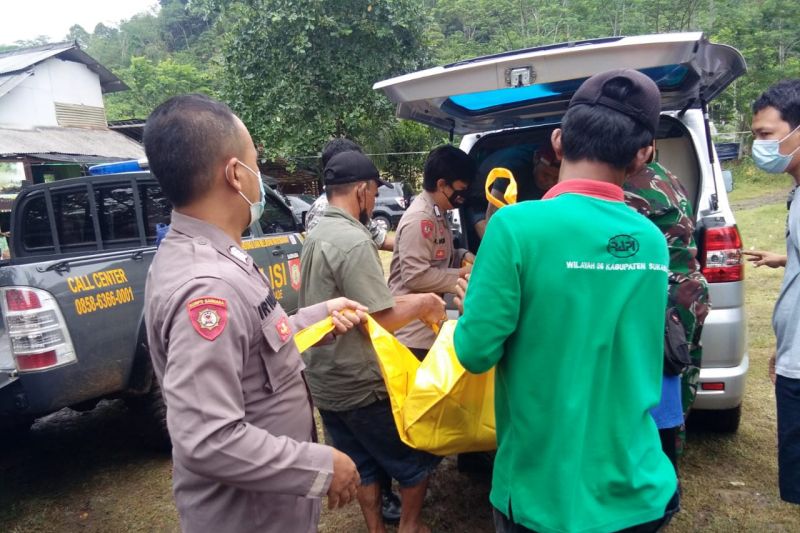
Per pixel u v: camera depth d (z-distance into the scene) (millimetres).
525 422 1337
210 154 1249
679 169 3020
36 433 4215
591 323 1296
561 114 3332
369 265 2152
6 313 2852
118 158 14648
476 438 1780
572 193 1349
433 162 2678
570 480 1281
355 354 2193
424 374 1776
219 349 1128
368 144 18266
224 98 14172
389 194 15250
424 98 2549
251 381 1268
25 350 2867
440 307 2299
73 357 3025
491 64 2311
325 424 2438
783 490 2209
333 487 1217
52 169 13773
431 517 2727
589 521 1279
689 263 1897
